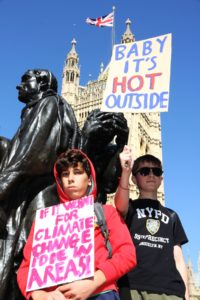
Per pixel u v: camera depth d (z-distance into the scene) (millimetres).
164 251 1591
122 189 1484
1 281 1563
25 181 1809
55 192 1840
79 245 1094
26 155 1799
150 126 27031
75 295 1014
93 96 25453
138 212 1679
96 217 1182
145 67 1979
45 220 1185
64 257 1092
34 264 1115
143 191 1787
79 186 1259
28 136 1867
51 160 1883
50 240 1141
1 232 1649
